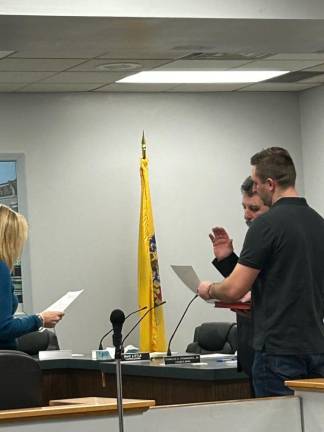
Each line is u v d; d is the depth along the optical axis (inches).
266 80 339.9
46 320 161.0
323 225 132.3
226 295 129.6
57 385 236.7
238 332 143.6
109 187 342.3
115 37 217.9
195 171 355.3
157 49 238.5
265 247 127.5
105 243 340.8
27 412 97.7
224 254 142.6
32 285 330.0
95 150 341.4
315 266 129.6
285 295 127.3
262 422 112.7
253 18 204.2
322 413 111.2
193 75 320.8
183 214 352.8
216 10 201.6
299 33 223.5
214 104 359.6
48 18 193.9
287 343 126.8
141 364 204.8
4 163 331.0
